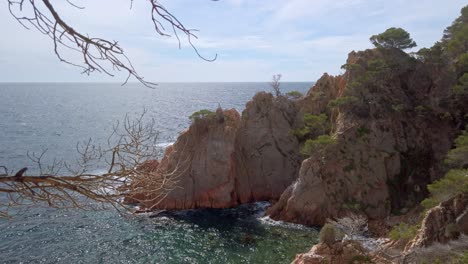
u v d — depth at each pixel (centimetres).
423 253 2767
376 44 6688
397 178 5366
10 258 3600
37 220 4453
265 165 6525
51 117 14262
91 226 4409
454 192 3459
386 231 4625
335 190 5172
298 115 6931
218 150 6009
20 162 6644
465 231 2884
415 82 6306
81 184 463
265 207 5869
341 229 4541
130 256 3769
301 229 4759
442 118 5791
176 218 5075
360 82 6112
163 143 8200
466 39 6228
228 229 4694
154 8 407
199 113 6278
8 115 14888
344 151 5425
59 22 394
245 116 6706
